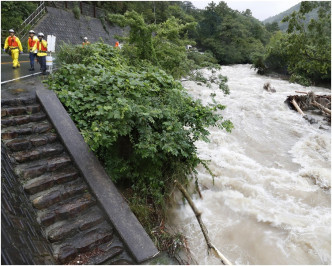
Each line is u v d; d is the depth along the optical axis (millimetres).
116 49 8289
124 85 4797
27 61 12234
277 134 10375
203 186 6344
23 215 3381
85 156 4547
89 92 5090
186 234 4754
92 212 3998
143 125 4555
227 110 12609
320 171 7160
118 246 3715
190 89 15352
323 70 12938
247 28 55812
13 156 4223
